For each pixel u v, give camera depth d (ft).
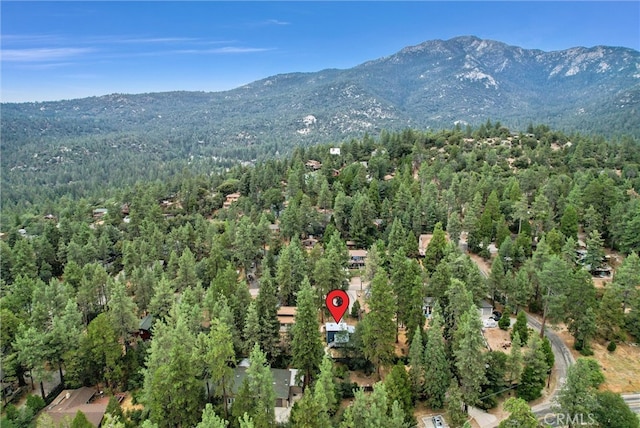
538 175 460.14
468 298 221.25
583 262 323.57
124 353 258.78
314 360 212.02
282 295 302.86
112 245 452.76
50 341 233.76
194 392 184.34
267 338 240.53
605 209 379.35
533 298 292.40
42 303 274.16
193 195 588.09
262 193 552.41
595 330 245.65
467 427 152.46
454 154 594.24
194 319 242.58
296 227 420.36
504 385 211.61
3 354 239.50
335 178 571.28
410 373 205.77
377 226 434.30
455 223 370.94
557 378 224.12
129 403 222.69
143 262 373.81
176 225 500.33
